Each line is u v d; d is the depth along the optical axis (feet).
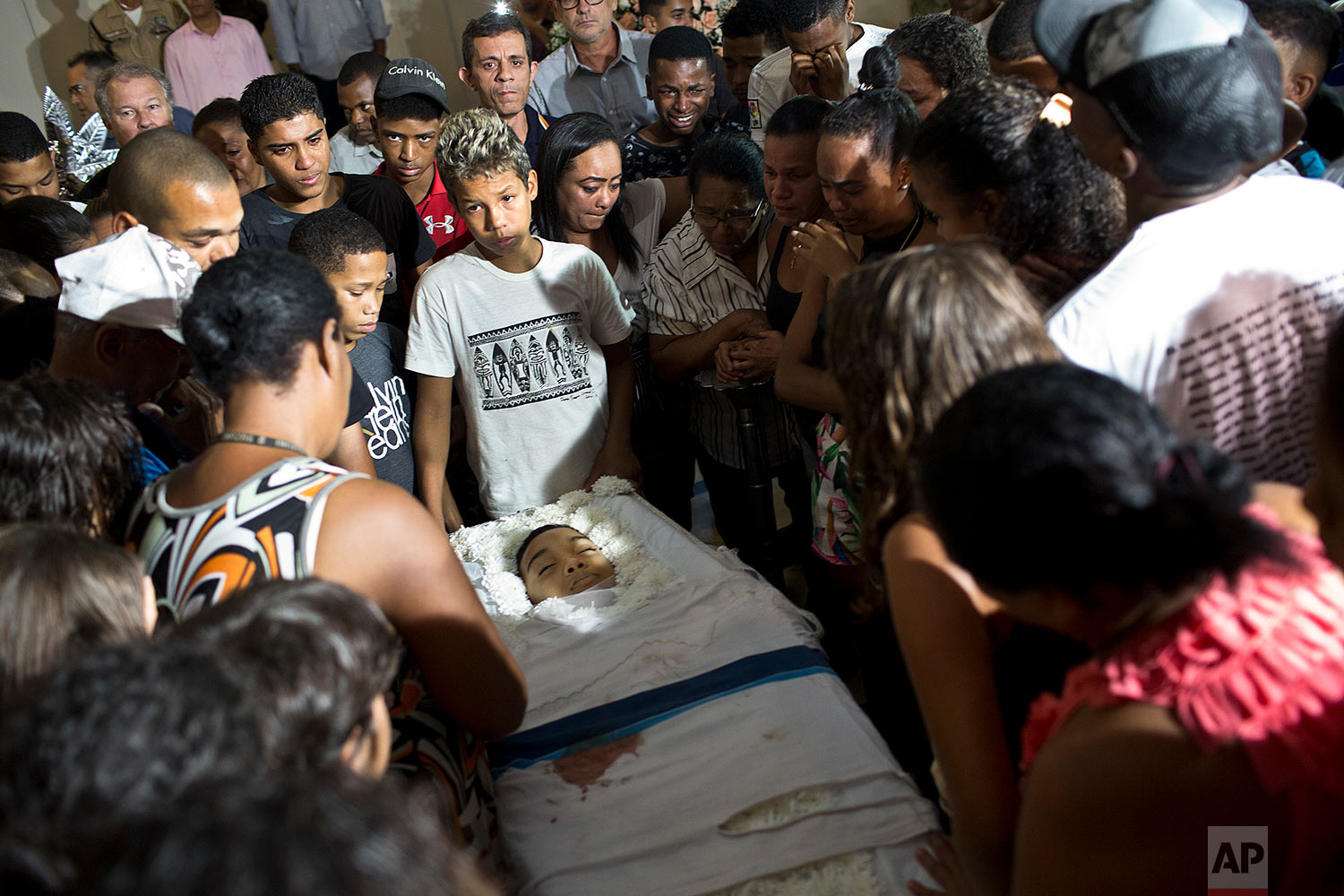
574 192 8.79
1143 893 2.34
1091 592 2.34
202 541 3.65
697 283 8.50
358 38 19.67
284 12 19.31
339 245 6.88
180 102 19.75
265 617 2.33
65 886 1.55
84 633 2.75
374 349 8.05
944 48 7.61
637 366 9.52
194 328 3.79
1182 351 3.50
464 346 7.92
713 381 8.51
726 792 4.87
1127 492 2.21
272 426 3.91
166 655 1.96
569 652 6.18
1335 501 2.80
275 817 1.52
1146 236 3.59
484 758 4.74
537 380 8.05
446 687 4.08
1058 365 2.50
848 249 6.26
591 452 8.41
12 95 20.75
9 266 6.29
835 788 4.82
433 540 3.86
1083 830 2.35
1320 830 2.20
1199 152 3.46
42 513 3.67
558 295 7.97
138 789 1.71
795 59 8.97
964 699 3.13
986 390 2.48
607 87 14.29
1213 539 2.24
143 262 4.89
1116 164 3.74
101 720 1.77
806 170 7.20
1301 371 3.59
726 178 7.87
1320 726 2.17
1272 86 3.48
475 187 7.26
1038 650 3.32
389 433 8.14
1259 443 3.62
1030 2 6.74
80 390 3.84
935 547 3.17
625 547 7.30
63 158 14.56
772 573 8.56
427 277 7.84
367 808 1.63
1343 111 6.46
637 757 5.23
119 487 3.96
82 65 17.39
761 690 5.55
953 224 4.83
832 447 6.48
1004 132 4.44
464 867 1.73
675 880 4.45
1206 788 2.21
